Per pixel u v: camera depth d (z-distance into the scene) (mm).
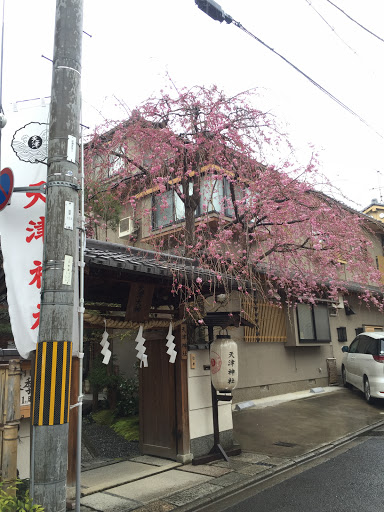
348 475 5777
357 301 16609
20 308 4262
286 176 8070
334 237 8859
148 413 7203
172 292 6688
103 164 8344
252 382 11273
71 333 3764
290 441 7676
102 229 11164
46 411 3527
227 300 7246
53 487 3441
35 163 4590
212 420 7094
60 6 4266
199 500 5031
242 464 6414
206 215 8039
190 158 7941
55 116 4062
